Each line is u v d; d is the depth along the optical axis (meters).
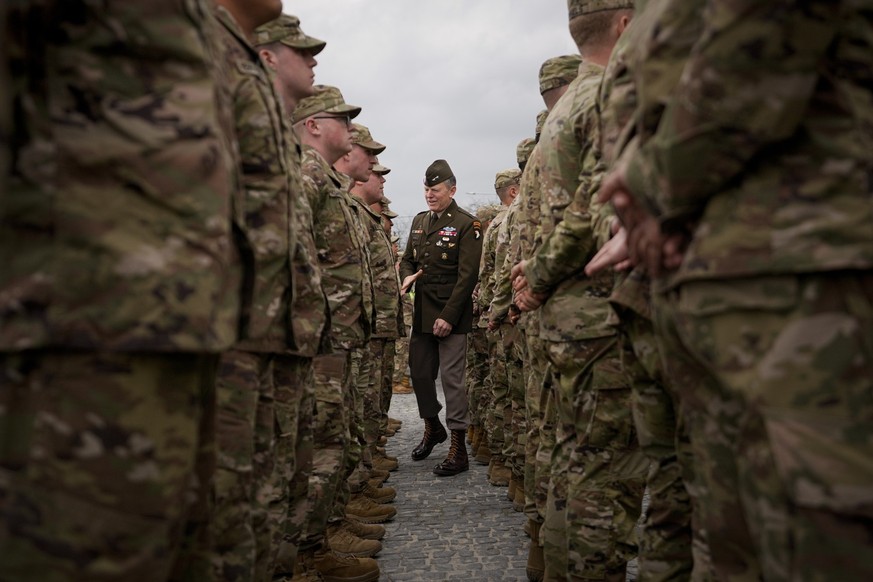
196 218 1.20
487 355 6.62
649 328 1.76
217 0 2.05
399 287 6.20
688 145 1.18
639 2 1.63
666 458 1.92
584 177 2.38
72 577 1.08
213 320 1.19
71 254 1.11
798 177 1.13
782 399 1.11
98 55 1.15
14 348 1.06
